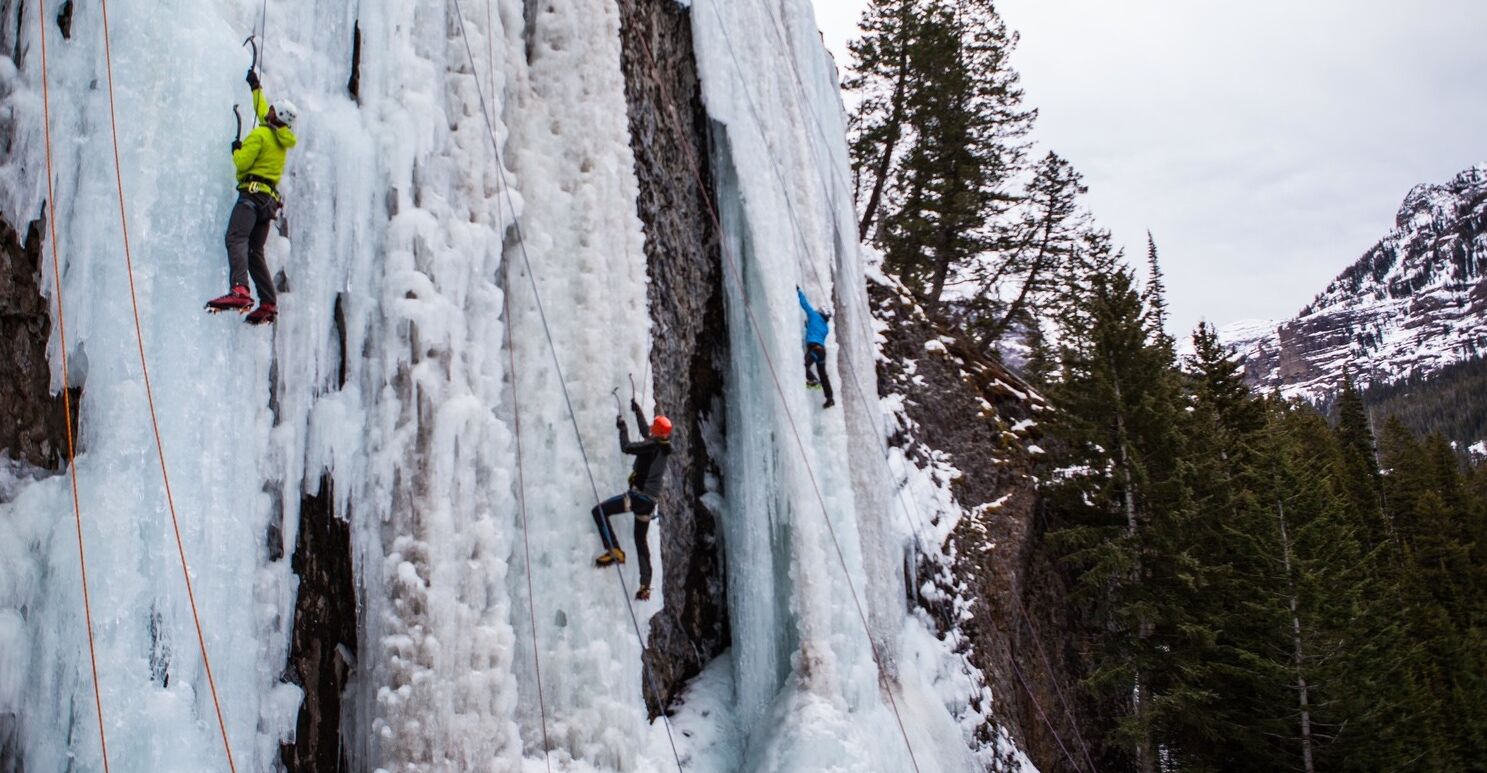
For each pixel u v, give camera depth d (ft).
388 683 27.37
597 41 37.88
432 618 27.99
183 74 25.75
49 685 22.31
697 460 42.78
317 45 29.84
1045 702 61.16
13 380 23.68
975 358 77.41
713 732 39.45
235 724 24.91
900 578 53.11
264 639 26.18
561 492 33.40
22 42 24.85
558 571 32.91
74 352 24.02
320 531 27.89
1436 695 83.82
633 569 34.81
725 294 44.39
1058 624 65.82
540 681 31.78
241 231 25.23
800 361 43.88
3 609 22.54
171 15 25.88
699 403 43.47
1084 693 65.72
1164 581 64.69
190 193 25.52
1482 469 189.26
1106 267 101.30
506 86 35.42
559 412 33.94
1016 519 65.31
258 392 26.61
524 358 33.73
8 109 24.34
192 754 23.47
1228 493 67.15
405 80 31.04
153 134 25.21
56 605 22.65
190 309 25.14
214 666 24.53
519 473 32.76
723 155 45.24
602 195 36.60
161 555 23.71
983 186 98.12
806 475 41.91
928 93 95.61
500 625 29.48
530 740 31.12
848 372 50.08
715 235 44.78
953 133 95.71
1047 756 59.11
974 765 48.80
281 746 26.20
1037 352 101.09
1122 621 65.82
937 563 57.36
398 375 29.14
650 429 35.19
